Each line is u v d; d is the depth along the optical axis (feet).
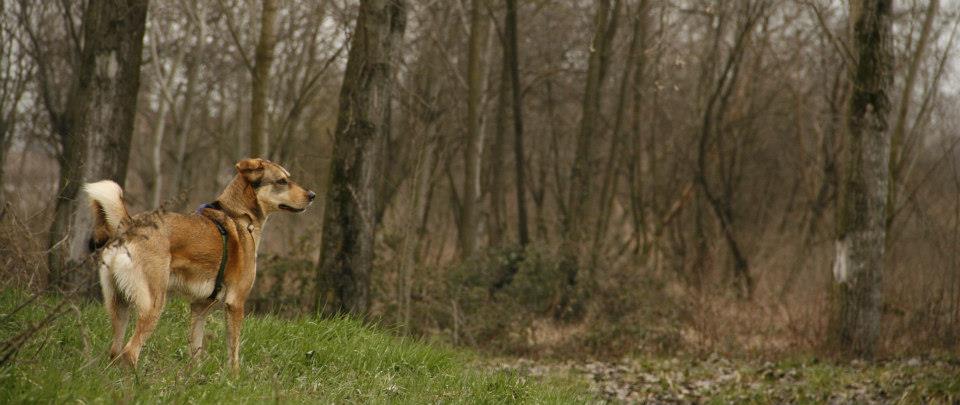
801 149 75.66
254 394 20.48
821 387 39.37
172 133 101.04
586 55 79.15
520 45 78.74
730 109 77.56
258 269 48.55
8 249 26.68
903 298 54.19
